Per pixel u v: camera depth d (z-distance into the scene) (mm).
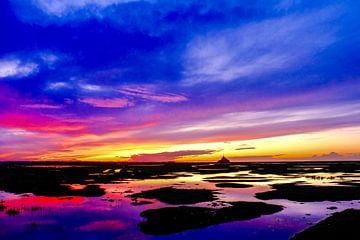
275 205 31516
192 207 30625
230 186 49781
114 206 32406
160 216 26984
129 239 21094
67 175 76438
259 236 21125
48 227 24250
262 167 131125
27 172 86312
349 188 43594
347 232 18641
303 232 19672
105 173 86625
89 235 22094
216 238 20953
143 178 68562
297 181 56688
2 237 21781
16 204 34344
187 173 88000
